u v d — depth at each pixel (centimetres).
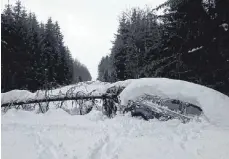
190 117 812
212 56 1652
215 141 633
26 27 5078
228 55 1538
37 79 4409
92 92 1148
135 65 3403
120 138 684
